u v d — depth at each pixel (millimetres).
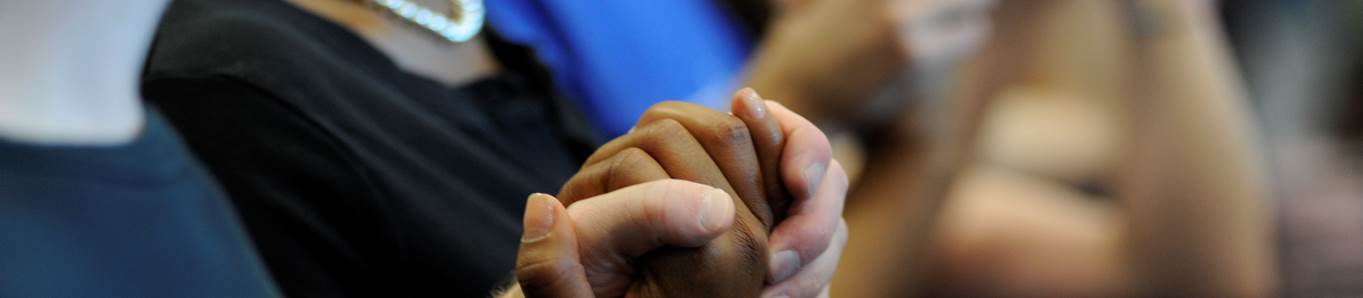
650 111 1090
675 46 1959
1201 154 2305
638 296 1037
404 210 1226
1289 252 2371
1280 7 2787
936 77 1865
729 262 1037
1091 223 2438
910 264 1987
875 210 1926
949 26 1844
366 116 1238
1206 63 2357
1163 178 2326
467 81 1375
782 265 1070
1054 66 2318
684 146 1055
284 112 1205
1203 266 2318
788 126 1081
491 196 1290
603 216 1025
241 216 1204
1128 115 2375
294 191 1211
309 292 1214
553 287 1016
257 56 1212
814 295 1104
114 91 1049
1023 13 2152
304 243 1215
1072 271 2389
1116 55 2359
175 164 1100
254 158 1204
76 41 1014
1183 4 2350
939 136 1932
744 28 2139
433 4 1363
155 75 1208
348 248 1222
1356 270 2367
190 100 1199
